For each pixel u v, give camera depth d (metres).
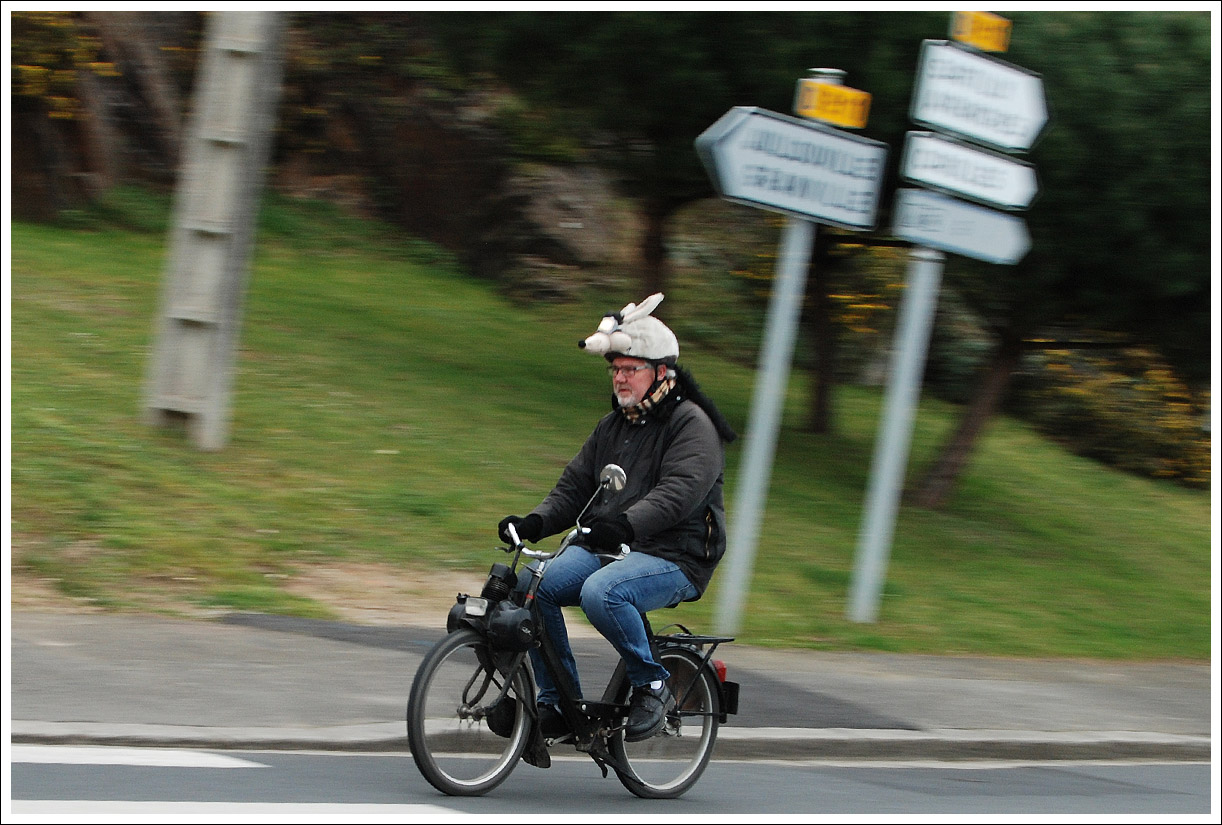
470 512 25.67
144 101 49.50
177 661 16.38
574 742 12.42
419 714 11.59
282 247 48.41
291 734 13.79
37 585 19.25
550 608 12.25
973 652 22.92
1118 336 33.03
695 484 11.98
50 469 22.92
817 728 16.27
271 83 26.34
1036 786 14.83
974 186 23.39
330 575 21.70
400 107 54.22
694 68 29.12
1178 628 27.50
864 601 23.62
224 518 22.89
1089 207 27.80
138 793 11.20
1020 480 42.31
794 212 21.61
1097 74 27.17
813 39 28.23
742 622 22.52
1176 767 16.92
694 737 13.16
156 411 26.08
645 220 36.34
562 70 30.92
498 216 52.66
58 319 32.97
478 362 38.47
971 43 23.12
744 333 49.19
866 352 50.84
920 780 14.74
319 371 33.31
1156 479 52.12
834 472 35.09
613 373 12.34
